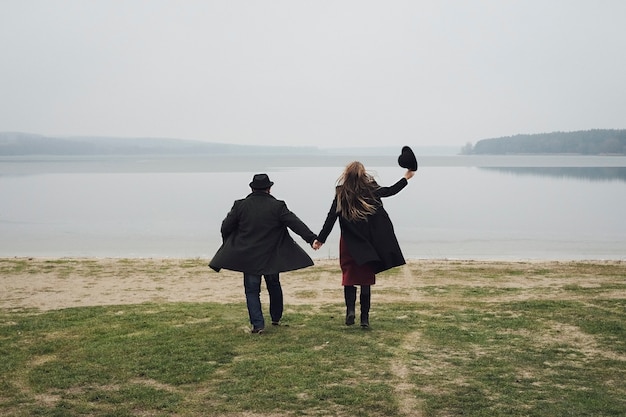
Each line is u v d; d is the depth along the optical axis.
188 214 35.06
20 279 14.24
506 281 13.73
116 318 9.34
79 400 5.82
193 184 65.56
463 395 5.90
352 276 8.09
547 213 35.56
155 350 7.27
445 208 38.88
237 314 9.63
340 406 5.64
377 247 7.75
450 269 15.73
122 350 7.33
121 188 59.31
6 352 7.44
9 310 10.63
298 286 13.09
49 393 6.04
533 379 6.37
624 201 43.81
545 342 7.80
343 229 7.81
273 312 8.45
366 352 7.18
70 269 15.77
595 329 8.41
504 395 5.91
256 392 5.95
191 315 9.52
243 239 7.79
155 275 14.88
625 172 95.38
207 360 6.92
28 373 6.64
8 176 88.12
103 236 25.75
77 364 6.86
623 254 20.67
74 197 48.41
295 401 5.74
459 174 93.62
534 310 9.77
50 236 25.86
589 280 13.77
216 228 28.58
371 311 9.95
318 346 7.43
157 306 10.56
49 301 11.62
